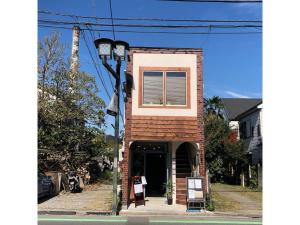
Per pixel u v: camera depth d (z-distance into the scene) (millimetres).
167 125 16469
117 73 15336
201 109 16641
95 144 26328
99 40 13992
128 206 16094
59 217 13727
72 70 25391
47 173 20375
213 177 30359
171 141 16828
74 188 21891
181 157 18469
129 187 16797
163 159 20062
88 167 27141
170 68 16797
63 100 24984
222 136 28734
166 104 16641
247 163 28172
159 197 18781
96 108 25719
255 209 15859
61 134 24719
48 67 25078
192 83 16797
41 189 17906
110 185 27188
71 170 24875
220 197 19828
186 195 15875
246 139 30531
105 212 14750
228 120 33469
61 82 25141
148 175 20078
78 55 25828
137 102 16594
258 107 26922
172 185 16812
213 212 14992
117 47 14391
